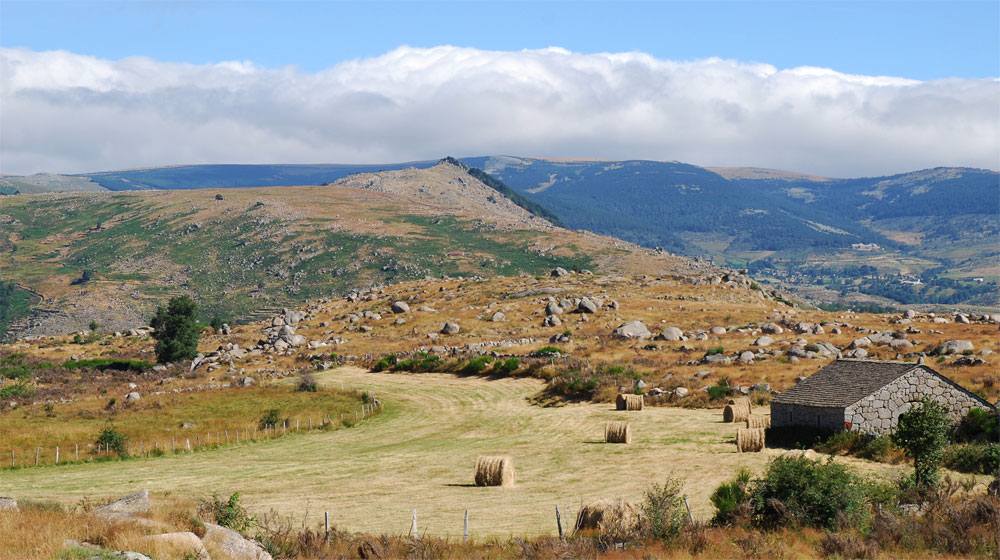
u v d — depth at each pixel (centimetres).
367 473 4978
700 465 4653
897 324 10694
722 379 7300
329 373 10219
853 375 5194
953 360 7419
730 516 3167
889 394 4888
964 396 4941
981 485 3803
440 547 2895
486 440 6150
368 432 6850
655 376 7981
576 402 7512
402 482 4631
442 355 10438
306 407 7994
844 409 4838
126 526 2238
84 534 2209
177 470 5303
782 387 7012
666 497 3155
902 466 4369
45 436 6519
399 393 8731
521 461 5162
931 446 3641
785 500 3148
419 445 6103
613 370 8250
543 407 7531
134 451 6047
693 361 8744
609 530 2981
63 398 9325
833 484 3127
